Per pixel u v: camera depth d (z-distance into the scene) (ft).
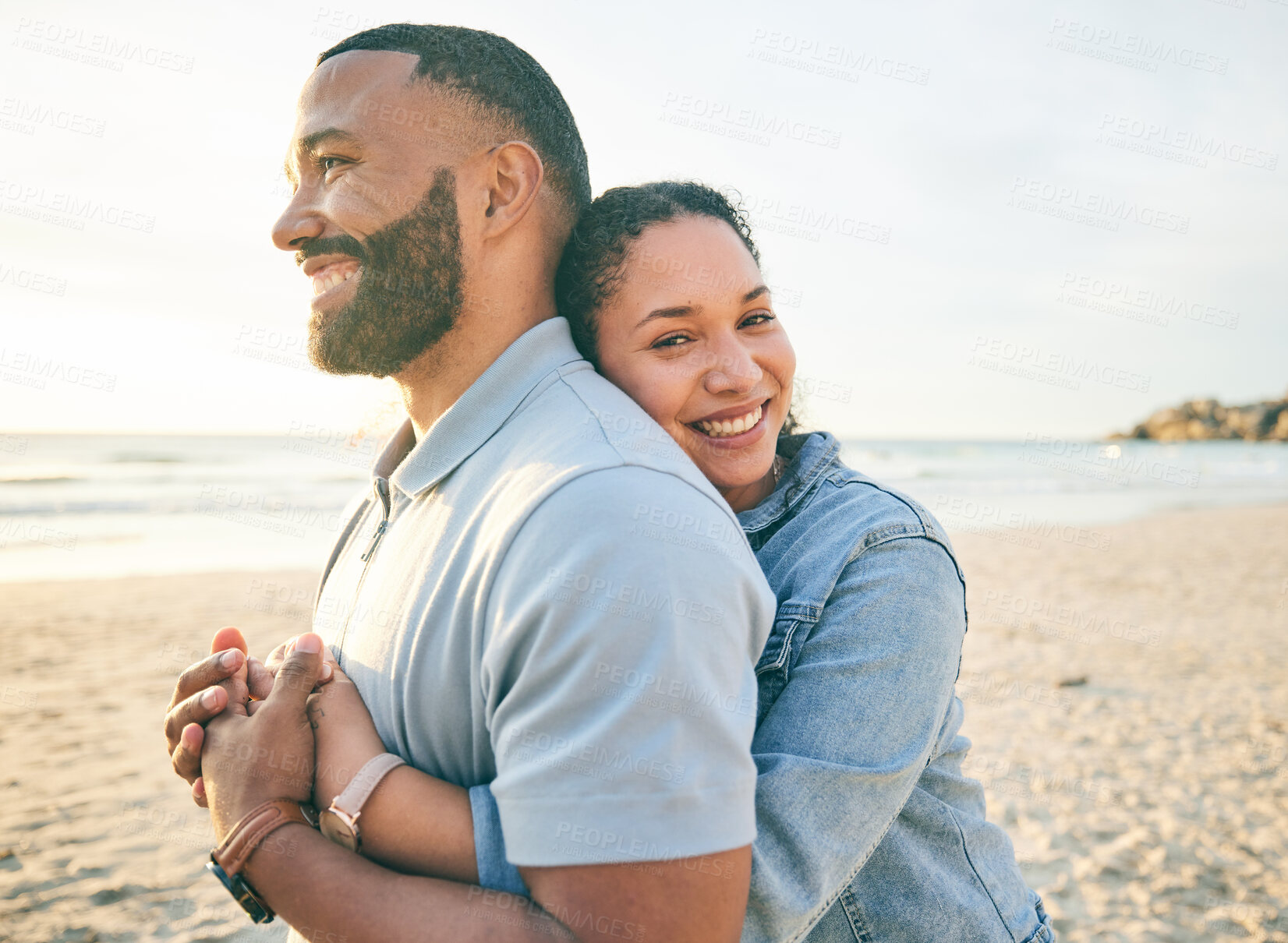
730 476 4.25
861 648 3.58
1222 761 17.40
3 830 13.93
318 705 3.39
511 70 3.98
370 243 3.72
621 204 4.22
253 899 3.09
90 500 73.26
